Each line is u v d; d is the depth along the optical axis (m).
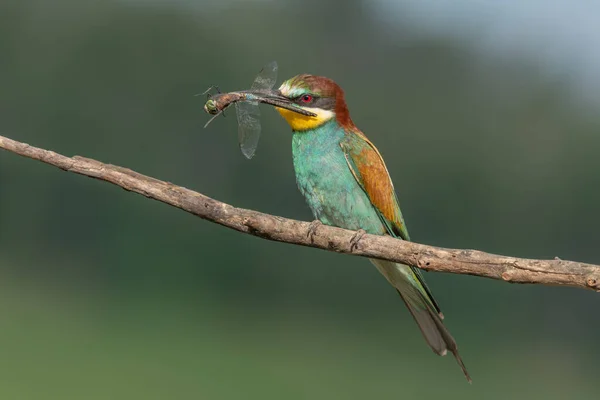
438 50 25.14
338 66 24.42
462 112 23.38
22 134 20.80
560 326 17.94
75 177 18.48
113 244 18.19
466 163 21.84
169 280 17.48
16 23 21.09
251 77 22.56
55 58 20.98
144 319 15.16
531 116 23.28
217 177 19.84
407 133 22.77
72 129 20.80
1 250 18.17
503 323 17.73
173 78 21.44
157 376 11.52
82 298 16.02
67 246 18.08
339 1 24.70
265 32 23.55
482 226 21.09
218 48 22.42
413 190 21.50
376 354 14.80
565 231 21.20
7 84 20.62
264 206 19.42
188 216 18.08
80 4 21.34
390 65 24.86
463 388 13.83
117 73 21.16
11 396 9.98
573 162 21.88
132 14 21.94
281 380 12.09
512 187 21.50
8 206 18.34
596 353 17.41
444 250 4.45
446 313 17.89
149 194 4.79
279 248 18.16
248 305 17.48
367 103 23.64
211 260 17.97
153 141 20.44
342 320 17.44
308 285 18.08
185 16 22.42
